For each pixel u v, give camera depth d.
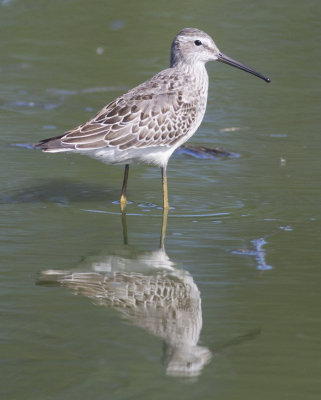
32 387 7.36
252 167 15.01
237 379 7.50
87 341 8.24
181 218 12.40
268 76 20.80
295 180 14.20
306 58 21.95
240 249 10.98
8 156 15.41
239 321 8.69
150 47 22.80
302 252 10.80
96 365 7.72
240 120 18.00
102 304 9.27
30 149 15.86
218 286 9.69
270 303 9.17
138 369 7.70
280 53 22.20
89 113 18.05
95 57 22.06
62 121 17.45
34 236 11.48
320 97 19.55
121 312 9.07
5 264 10.36
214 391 7.29
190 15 24.92
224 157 15.69
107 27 24.12
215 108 18.75
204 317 8.81
